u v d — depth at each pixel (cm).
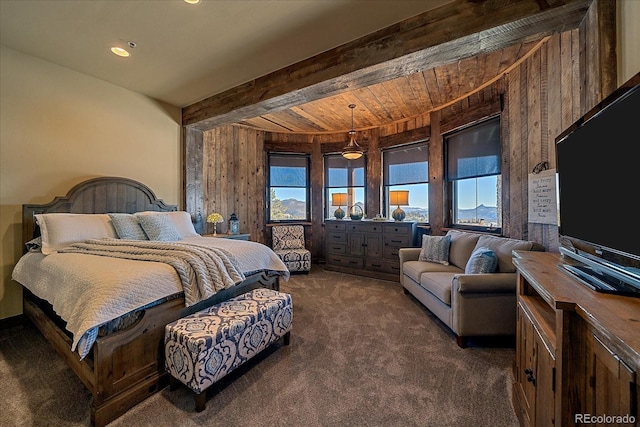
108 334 158
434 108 441
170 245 234
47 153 295
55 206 293
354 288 409
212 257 220
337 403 167
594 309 85
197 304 214
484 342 245
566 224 152
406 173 502
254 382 188
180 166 422
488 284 231
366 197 554
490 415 158
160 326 183
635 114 95
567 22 188
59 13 221
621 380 69
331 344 240
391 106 432
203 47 269
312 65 284
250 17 226
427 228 459
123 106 356
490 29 195
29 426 148
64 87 307
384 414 158
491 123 353
